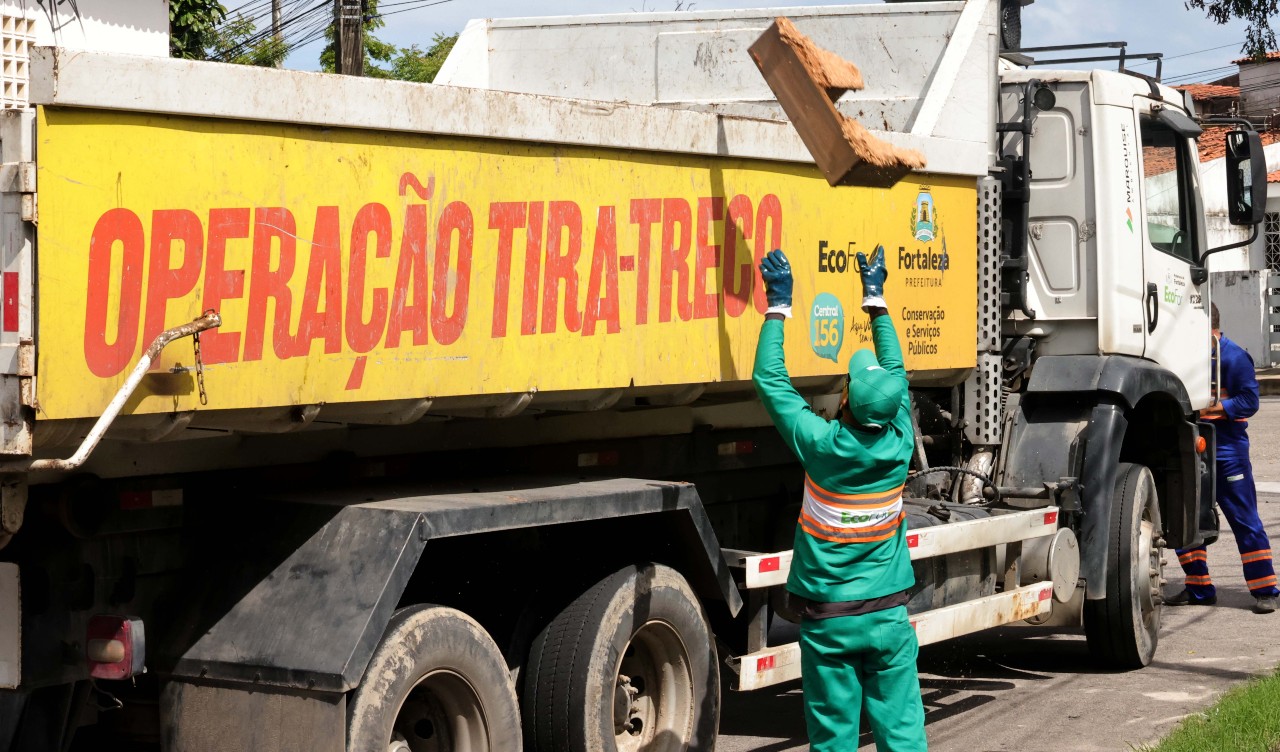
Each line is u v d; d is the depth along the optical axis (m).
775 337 4.79
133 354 3.32
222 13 15.55
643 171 4.68
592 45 7.71
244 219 3.54
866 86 7.29
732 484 6.33
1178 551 9.07
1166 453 8.02
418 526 4.01
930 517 6.21
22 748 3.96
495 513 4.26
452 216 4.05
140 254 3.33
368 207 3.83
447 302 4.05
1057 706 6.57
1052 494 6.73
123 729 4.49
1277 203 28.77
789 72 5.02
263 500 4.25
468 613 4.61
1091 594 7.04
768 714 6.50
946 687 6.98
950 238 6.45
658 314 4.75
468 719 4.26
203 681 3.98
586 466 5.43
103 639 3.80
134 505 3.99
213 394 3.49
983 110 7.07
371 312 3.85
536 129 4.25
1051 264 7.52
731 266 5.07
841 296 5.64
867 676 4.70
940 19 7.12
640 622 4.78
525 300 4.28
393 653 3.95
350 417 4.00
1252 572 8.81
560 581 4.77
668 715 4.97
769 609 5.45
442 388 4.04
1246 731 5.60
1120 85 7.55
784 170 5.32
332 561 4.02
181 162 3.40
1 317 3.16
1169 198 8.19
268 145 3.59
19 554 3.80
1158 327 7.86
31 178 3.11
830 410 6.20
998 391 6.95
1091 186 7.44
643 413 5.64
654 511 4.82
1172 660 7.56
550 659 4.65
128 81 3.26
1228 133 7.79
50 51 3.12
